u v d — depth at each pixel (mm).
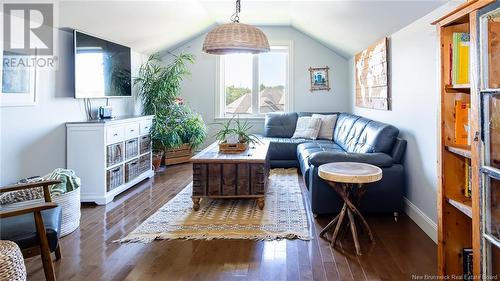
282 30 6410
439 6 2576
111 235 2873
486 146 1422
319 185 3199
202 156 3578
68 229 2910
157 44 5691
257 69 6566
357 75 5438
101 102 4547
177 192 4250
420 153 2977
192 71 6520
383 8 3186
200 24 5734
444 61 1843
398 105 3549
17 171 3096
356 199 2924
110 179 3889
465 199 1809
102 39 4297
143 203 3783
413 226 3029
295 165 5504
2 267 1542
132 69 5461
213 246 2654
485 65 1400
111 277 2195
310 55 6406
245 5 4809
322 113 6168
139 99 5723
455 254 1878
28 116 3219
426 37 2840
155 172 5461
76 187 3029
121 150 4168
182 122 5816
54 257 2463
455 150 1771
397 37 3578
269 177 4898
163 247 2643
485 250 1440
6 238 1935
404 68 3373
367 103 4777
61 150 3697
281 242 2719
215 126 6574
